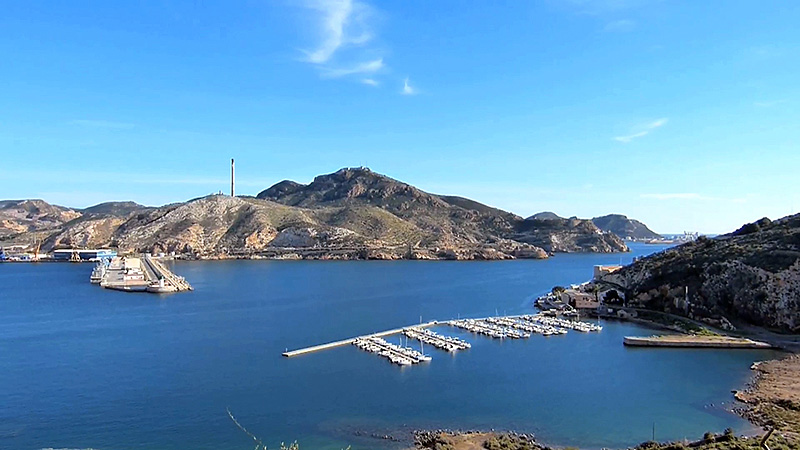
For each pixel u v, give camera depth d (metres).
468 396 80.12
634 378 88.69
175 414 74.25
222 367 97.56
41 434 68.19
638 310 146.38
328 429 68.44
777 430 64.44
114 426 70.38
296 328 136.62
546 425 69.06
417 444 63.41
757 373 90.31
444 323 138.50
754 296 124.75
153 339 123.25
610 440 64.44
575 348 110.44
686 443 60.53
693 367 94.94
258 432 67.81
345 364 98.88
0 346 116.56
